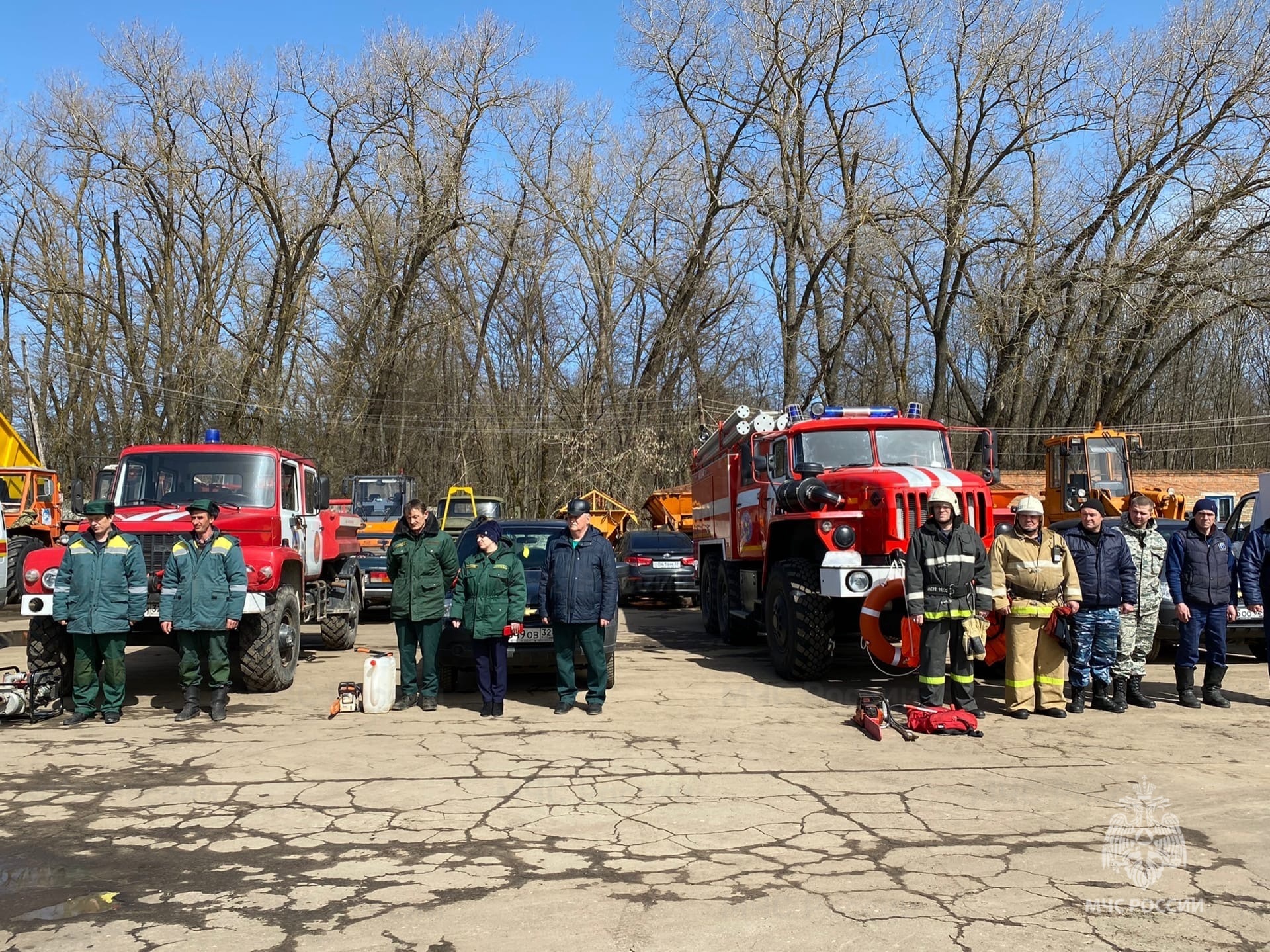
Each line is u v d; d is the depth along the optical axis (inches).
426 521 333.1
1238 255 1317.7
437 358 1628.9
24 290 1520.7
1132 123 1403.8
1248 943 149.9
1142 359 1549.0
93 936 152.9
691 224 1619.1
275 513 382.3
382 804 221.9
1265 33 1333.7
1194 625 339.0
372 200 1530.5
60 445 1542.8
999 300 1456.7
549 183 1566.2
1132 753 270.7
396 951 147.4
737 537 494.9
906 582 314.8
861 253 1488.7
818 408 436.5
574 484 1518.2
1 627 596.1
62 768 255.4
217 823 209.2
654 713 327.9
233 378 1471.5
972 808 218.8
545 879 176.4
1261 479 489.1
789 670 385.4
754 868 181.3
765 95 1550.2
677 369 1706.4
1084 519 328.8
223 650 318.3
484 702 323.3
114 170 1423.5
